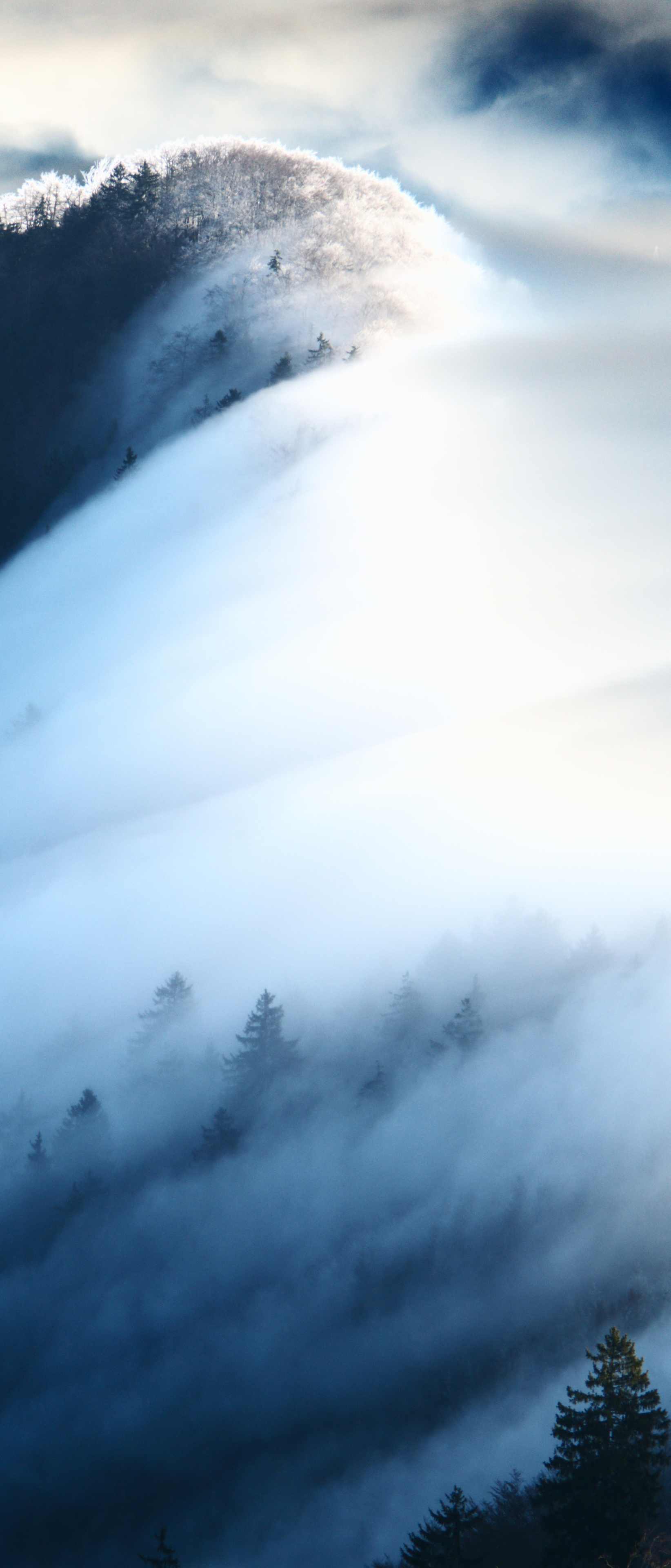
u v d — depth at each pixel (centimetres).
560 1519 2348
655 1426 2331
